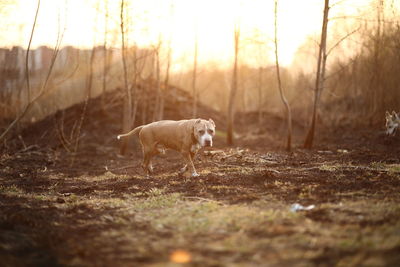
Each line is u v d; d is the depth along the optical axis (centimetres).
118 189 830
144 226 559
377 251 425
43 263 446
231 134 1677
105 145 1644
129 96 1452
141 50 1736
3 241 493
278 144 1623
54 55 1304
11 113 1803
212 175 857
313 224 522
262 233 500
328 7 1378
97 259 449
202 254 448
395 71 1705
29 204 711
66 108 1938
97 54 1867
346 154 1219
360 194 661
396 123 1295
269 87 2475
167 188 790
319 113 2042
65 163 1290
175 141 895
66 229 556
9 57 1852
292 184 759
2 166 1180
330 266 404
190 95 2277
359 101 2031
